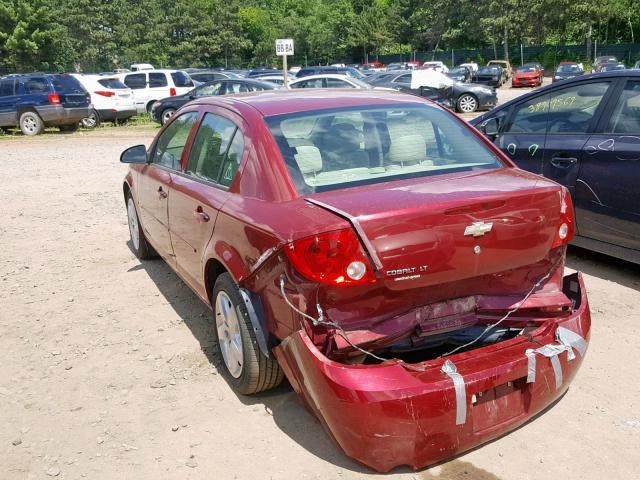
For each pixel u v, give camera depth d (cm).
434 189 310
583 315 330
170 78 2408
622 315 470
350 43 8362
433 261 287
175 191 454
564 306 335
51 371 421
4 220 859
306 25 8844
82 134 2028
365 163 352
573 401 359
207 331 471
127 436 342
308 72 3225
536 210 308
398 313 304
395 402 270
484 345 334
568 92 582
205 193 397
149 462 319
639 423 337
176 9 8056
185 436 339
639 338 432
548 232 315
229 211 353
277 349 321
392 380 274
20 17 6400
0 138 1973
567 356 310
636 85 527
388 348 314
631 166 510
